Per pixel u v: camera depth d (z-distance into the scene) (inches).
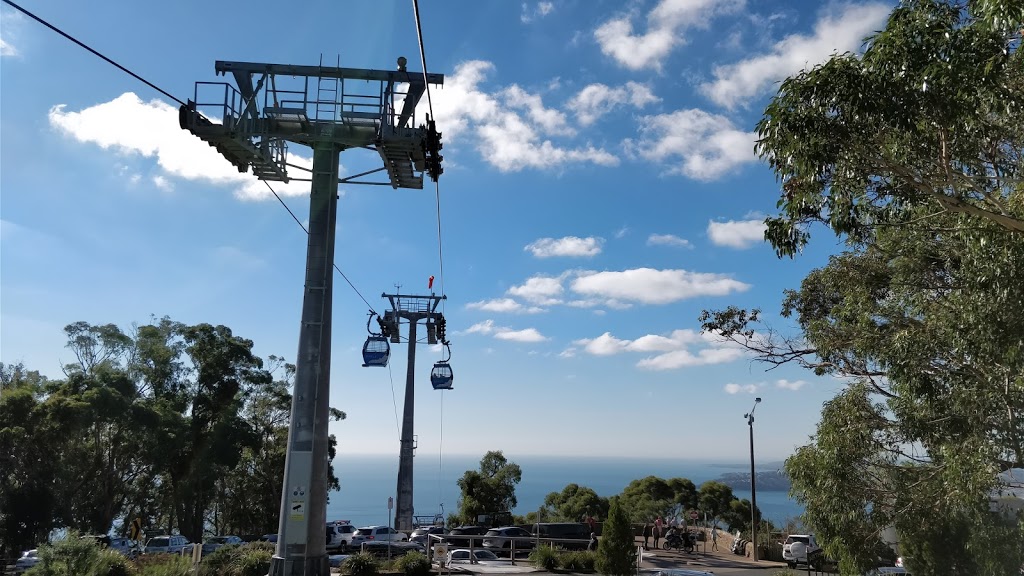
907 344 498.3
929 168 369.4
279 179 730.2
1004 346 406.3
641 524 1732.3
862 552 527.5
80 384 1775.3
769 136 363.6
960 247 480.7
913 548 518.0
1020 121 372.8
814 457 553.6
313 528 614.2
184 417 2027.6
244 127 653.3
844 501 526.6
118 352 1998.0
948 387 502.3
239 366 2197.3
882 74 328.2
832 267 622.8
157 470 1888.5
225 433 2094.0
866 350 547.5
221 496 2346.2
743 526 2439.7
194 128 629.6
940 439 503.8
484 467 1999.3
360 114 666.2
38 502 1593.3
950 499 459.2
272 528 2342.5
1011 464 442.3
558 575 1067.9
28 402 1627.7
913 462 524.7
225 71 664.4
